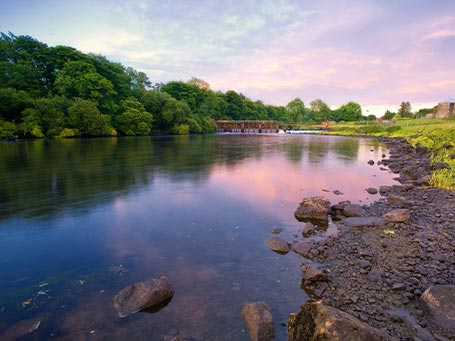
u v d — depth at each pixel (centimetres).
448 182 1078
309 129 8244
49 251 530
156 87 8750
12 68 4488
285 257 498
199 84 9012
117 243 566
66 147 2716
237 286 406
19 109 3909
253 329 304
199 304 363
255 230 635
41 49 5209
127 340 299
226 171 1428
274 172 1408
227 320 331
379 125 5909
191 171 1420
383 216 701
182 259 496
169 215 740
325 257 494
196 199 898
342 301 363
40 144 3045
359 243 550
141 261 489
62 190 1007
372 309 345
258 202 865
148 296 359
